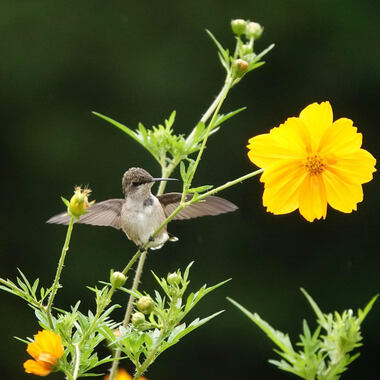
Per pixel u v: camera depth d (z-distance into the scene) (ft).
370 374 52.80
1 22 55.72
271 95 57.11
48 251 53.52
